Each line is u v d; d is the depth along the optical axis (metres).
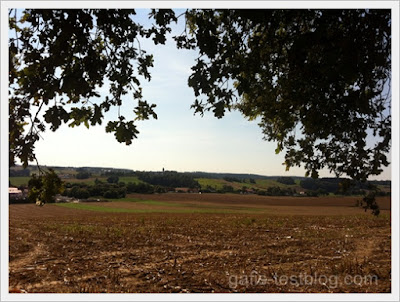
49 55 4.50
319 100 5.36
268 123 7.33
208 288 7.16
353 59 3.98
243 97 6.67
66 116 4.44
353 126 5.48
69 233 15.95
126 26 4.91
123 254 10.95
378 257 9.78
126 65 5.42
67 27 4.37
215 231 16.73
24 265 9.34
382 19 4.11
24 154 4.29
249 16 4.07
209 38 4.57
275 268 8.75
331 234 15.09
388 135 4.88
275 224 20.42
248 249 11.63
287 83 5.40
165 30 5.07
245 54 5.06
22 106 4.32
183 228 18.30
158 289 7.14
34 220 26.31
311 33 4.13
